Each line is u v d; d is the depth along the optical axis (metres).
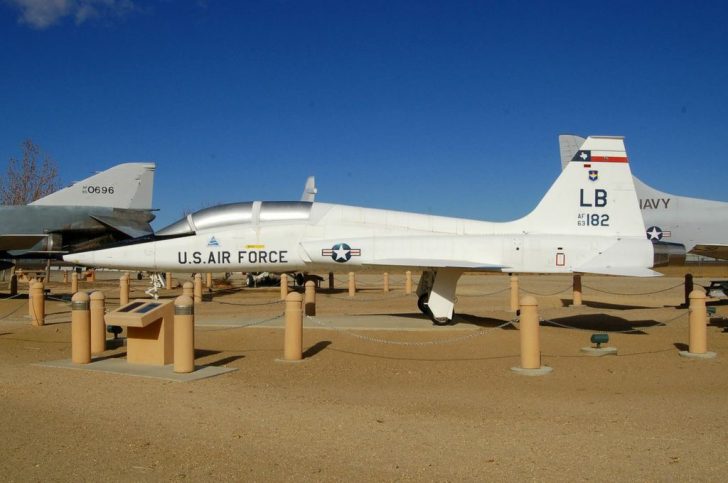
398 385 8.86
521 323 9.85
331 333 13.42
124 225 28.64
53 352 11.70
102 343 11.66
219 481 5.00
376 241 14.80
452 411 7.33
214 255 15.29
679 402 7.77
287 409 7.38
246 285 34.25
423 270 15.45
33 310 15.35
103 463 5.41
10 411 7.19
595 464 5.41
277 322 15.25
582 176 15.17
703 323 11.12
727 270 54.59
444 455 5.68
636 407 7.51
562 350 11.90
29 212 27.78
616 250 14.61
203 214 15.70
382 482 4.99
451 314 14.50
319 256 14.84
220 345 12.33
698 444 5.99
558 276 52.91
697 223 22.48
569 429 6.54
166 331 10.12
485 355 11.30
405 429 6.54
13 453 5.68
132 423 6.69
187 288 17.97
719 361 10.71
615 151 15.25
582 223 15.11
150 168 29.92
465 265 13.84
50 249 27.55
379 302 22.98
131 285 34.50
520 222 15.22
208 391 8.30
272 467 5.34
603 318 16.89
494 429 6.54
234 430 6.46
